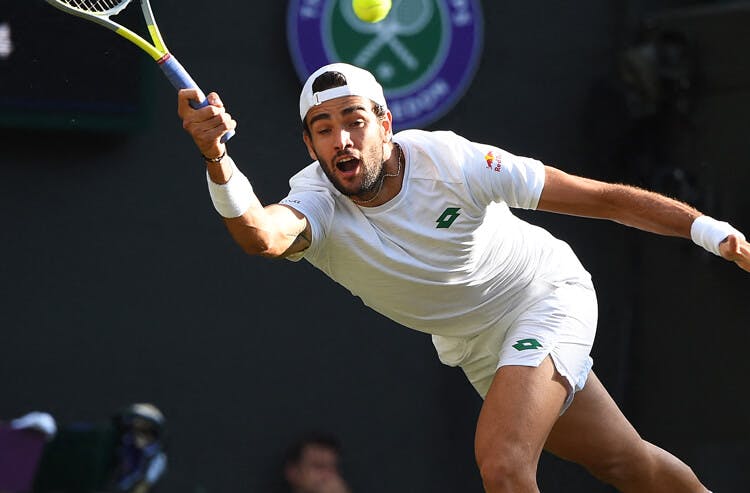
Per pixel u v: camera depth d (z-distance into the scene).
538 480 28.70
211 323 26.36
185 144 26.20
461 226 15.02
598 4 29.22
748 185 28.30
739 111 28.28
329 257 15.30
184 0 26.09
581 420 16.25
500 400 15.04
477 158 14.98
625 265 29.55
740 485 28.94
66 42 24.88
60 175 25.42
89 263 25.58
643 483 16.72
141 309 25.91
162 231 26.05
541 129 28.72
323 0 26.70
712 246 15.09
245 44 26.53
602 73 29.19
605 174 29.17
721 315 28.89
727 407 28.81
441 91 27.50
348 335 27.30
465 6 27.55
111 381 25.66
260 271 26.75
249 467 26.47
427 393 27.78
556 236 29.08
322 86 14.47
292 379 26.89
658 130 29.11
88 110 25.09
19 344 25.14
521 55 28.58
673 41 28.81
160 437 23.27
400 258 15.05
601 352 29.42
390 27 27.14
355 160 14.45
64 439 22.73
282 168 26.75
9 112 24.61
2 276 25.09
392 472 27.42
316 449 25.20
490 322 16.12
